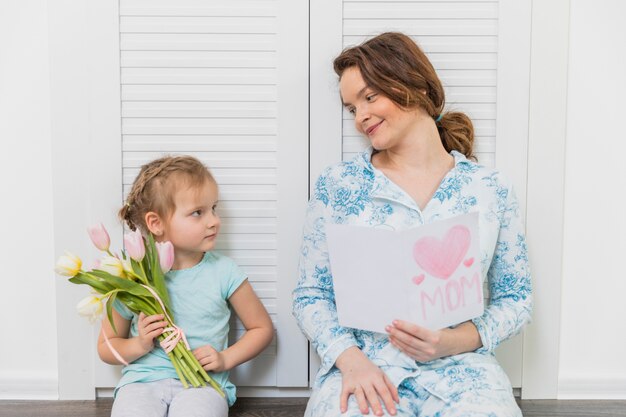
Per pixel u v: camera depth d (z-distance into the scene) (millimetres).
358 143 1469
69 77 1440
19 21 1453
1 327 1505
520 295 1270
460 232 1131
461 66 1454
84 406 1474
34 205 1485
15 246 1490
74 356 1491
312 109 1457
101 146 1457
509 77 1451
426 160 1284
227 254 1492
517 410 1137
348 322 1167
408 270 1106
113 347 1328
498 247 1289
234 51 1452
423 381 1169
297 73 1450
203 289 1368
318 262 1303
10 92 1464
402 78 1240
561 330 1519
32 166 1479
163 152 1470
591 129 1480
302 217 1481
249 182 1479
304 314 1261
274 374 1507
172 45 1445
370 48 1257
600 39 1464
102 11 1431
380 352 1203
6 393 1512
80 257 1473
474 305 1162
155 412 1239
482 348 1211
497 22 1443
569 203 1496
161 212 1323
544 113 1458
